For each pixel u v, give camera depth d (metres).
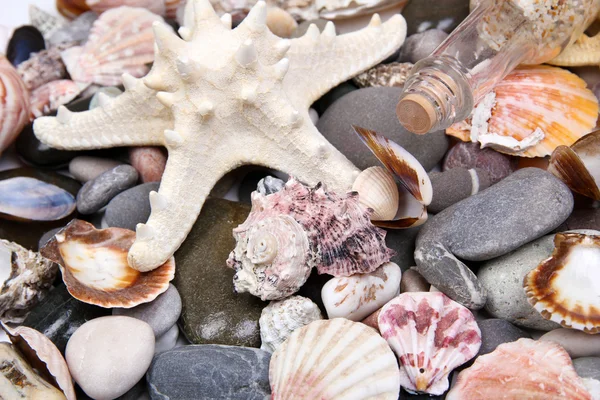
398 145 0.29
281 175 0.33
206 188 0.30
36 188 0.33
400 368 0.27
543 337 0.28
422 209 0.30
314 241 0.28
